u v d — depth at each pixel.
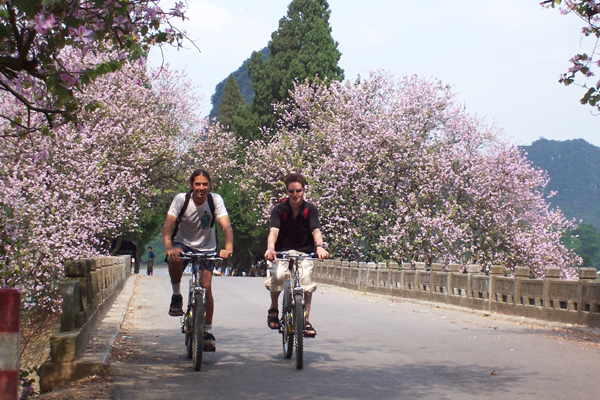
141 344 8.73
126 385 5.93
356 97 33.44
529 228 30.42
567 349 8.64
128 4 6.16
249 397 5.52
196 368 6.75
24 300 14.59
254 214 50.62
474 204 29.75
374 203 30.92
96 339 8.12
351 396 5.60
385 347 8.60
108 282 12.89
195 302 6.88
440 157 30.33
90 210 20.81
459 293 16.59
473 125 30.55
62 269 16.05
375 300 19.69
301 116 38.28
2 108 17.64
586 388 6.05
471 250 28.56
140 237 46.72
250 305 15.41
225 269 64.94
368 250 31.91
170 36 6.85
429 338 9.59
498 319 13.65
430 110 31.55
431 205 30.33
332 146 33.06
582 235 124.00
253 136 52.66
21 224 14.35
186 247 7.23
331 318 12.64
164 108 37.19
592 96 8.45
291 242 7.63
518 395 5.70
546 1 7.73
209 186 7.09
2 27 5.52
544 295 12.75
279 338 9.52
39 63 6.12
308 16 53.12
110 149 28.41
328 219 31.70
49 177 18.62
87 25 6.02
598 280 11.37
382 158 30.69
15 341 3.50
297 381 6.25
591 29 8.40
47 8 5.48
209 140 40.88
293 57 51.72
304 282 7.38
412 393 5.74
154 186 36.47
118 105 29.91
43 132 7.11
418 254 29.08
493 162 30.14
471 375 6.62
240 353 8.06
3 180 16.28
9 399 3.47
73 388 5.80
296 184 7.41
